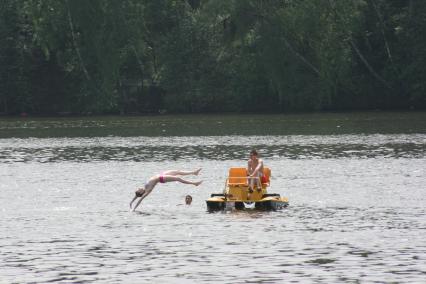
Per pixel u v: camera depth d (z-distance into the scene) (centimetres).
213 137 15812
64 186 9294
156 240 5978
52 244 5900
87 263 5259
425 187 8588
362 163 10962
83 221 6906
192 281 4753
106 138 16200
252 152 7712
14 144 15238
